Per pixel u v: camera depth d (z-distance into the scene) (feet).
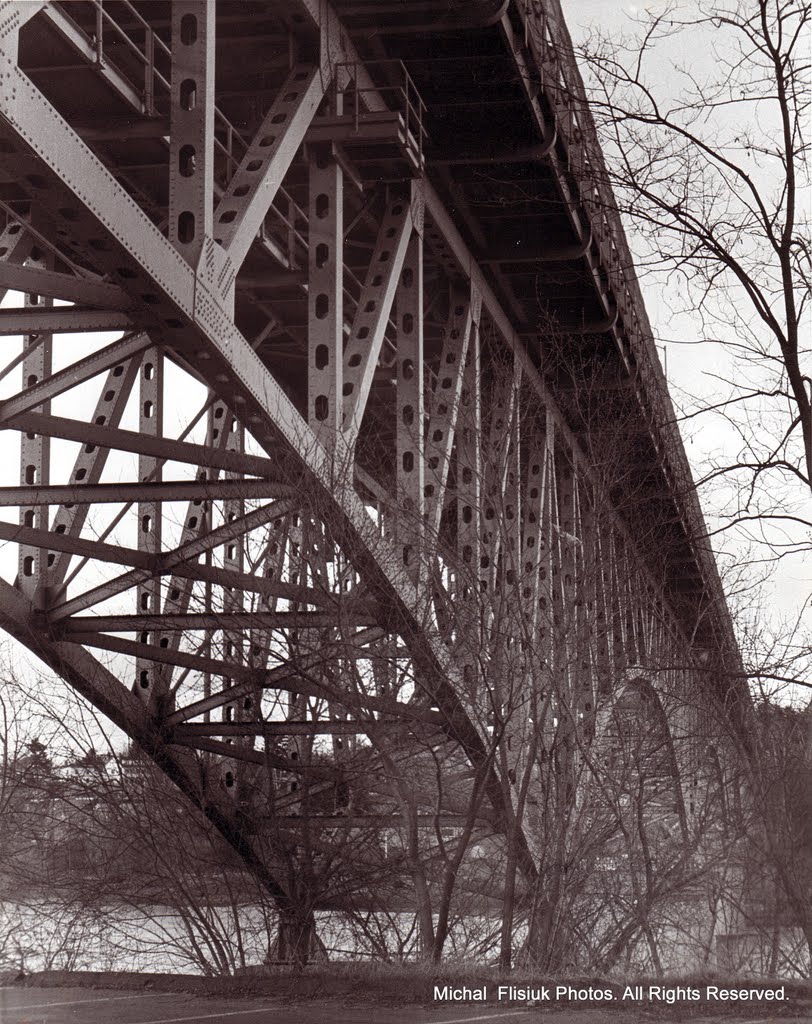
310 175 55.52
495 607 62.95
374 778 61.52
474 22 57.52
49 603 63.31
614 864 73.87
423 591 60.80
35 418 49.83
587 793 70.28
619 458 71.36
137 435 49.67
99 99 52.13
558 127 64.95
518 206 71.15
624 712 77.36
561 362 80.94
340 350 53.31
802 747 78.23
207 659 62.39
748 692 75.61
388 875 61.41
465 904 67.15
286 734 60.70
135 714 68.39
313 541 56.59
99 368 51.88
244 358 44.21
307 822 61.72
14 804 72.59
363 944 62.13
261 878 63.82
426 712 58.49
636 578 73.92
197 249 40.93
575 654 67.87
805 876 74.79
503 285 79.00
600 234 75.97
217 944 65.21
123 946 72.59
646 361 75.10
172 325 40.52
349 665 56.75
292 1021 35.19
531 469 81.30
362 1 56.49
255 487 51.93
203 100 41.70
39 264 65.10
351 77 58.34
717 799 80.84
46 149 32.17
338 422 52.29
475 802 59.00
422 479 61.62
